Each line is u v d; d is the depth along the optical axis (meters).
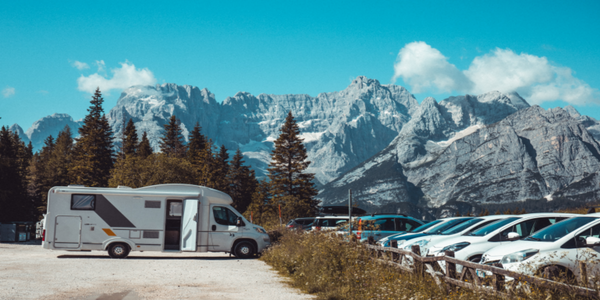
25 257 19.31
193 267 16.34
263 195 89.69
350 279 10.58
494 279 7.48
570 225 10.37
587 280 7.10
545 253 9.12
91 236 20.20
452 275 8.73
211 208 21.47
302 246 15.62
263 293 10.54
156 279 12.62
